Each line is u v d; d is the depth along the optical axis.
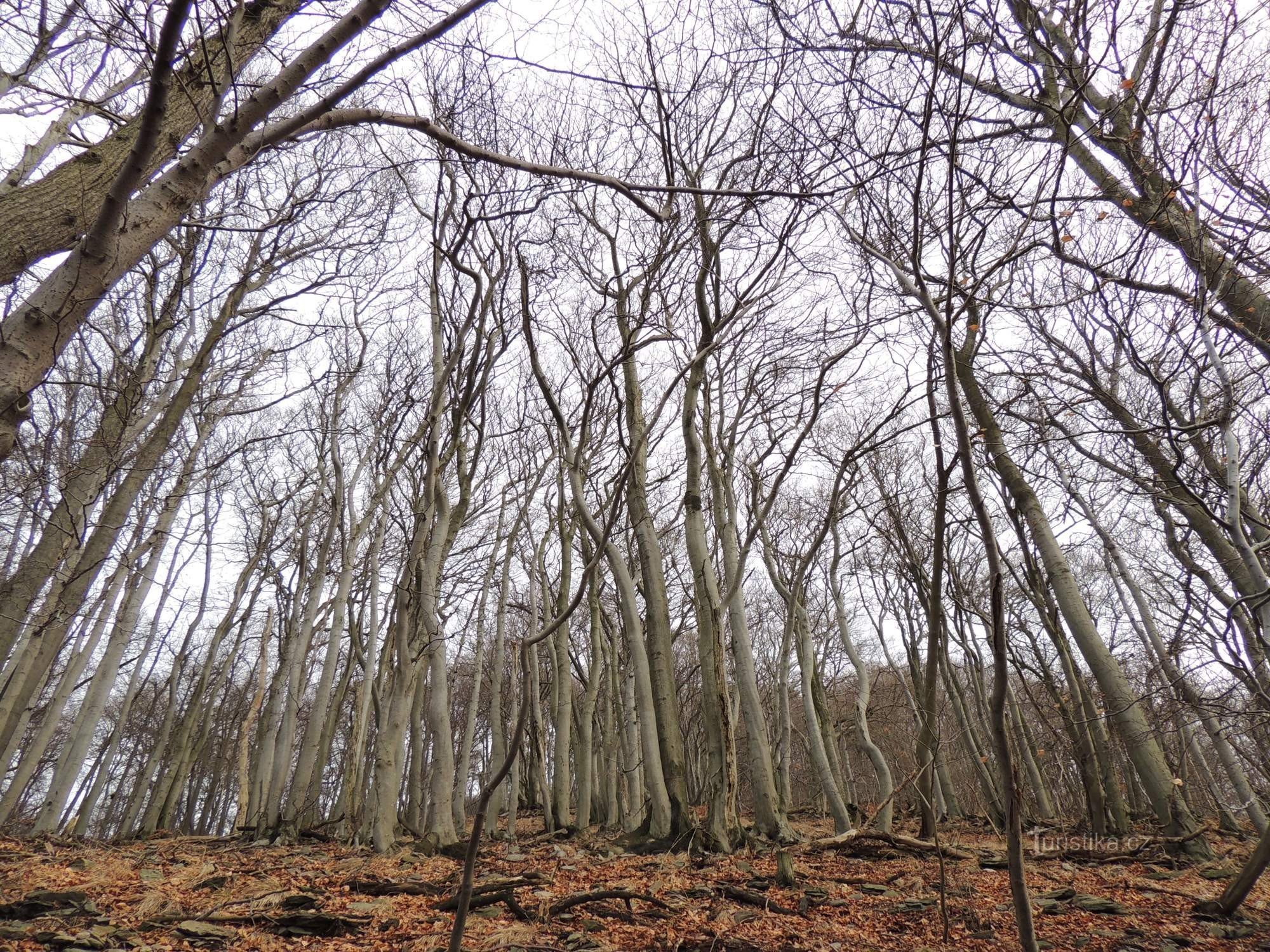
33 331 2.78
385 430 15.50
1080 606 9.27
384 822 9.30
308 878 7.02
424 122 3.75
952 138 3.44
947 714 21.34
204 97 4.49
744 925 5.46
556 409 9.03
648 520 10.29
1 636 6.77
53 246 3.80
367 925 5.28
